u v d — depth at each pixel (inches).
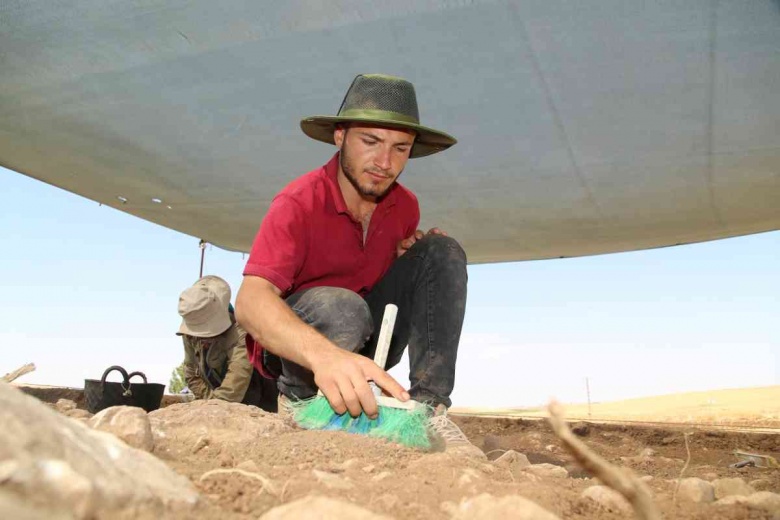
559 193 207.8
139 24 148.0
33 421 34.6
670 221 225.6
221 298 184.9
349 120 104.3
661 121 169.5
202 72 163.2
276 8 142.3
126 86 169.5
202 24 147.3
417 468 68.6
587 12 137.9
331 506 38.8
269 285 99.8
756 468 121.9
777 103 158.4
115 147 199.3
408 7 140.1
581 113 169.2
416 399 106.3
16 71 165.3
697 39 142.3
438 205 221.9
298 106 174.6
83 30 150.4
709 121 167.6
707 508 61.5
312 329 92.6
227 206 235.8
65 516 29.1
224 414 89.2
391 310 93.0
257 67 160.6
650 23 139.1
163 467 43.0
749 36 139.7
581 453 35.0
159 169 211.9
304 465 66.9
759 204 208.1
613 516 57.7
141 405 167.6
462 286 110.4
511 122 175.8
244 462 62.8
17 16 146.4
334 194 109.8
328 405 90.8
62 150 203.0
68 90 171.9
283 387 111.3
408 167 200.2
